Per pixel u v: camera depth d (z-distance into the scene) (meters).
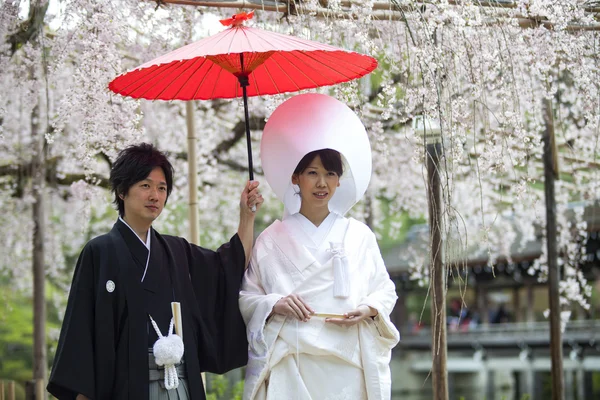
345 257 3.69
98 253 3.44
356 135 3.78
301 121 3.74
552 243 6.58
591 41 5.11
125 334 3.38
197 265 3.74
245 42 3.47
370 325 3.72
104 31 4.75
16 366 14.12
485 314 22.06
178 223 9.72
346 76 4.13
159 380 3.40
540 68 5.16
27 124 8.02
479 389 19.56
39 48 5.36
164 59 3.41
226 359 3.73
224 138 8.41
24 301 15.01
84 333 3.34
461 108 4.96
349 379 3.64
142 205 3.48
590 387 17.72
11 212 9.29
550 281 6.52
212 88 4.16
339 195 3.96
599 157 7.38
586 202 9.05
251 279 3.83
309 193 3.76
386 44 5.29
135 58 6.45
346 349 3.63
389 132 8.21
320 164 3.74
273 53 3.89
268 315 3.58
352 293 3.66
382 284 3.86
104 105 4.87
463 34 4.62
